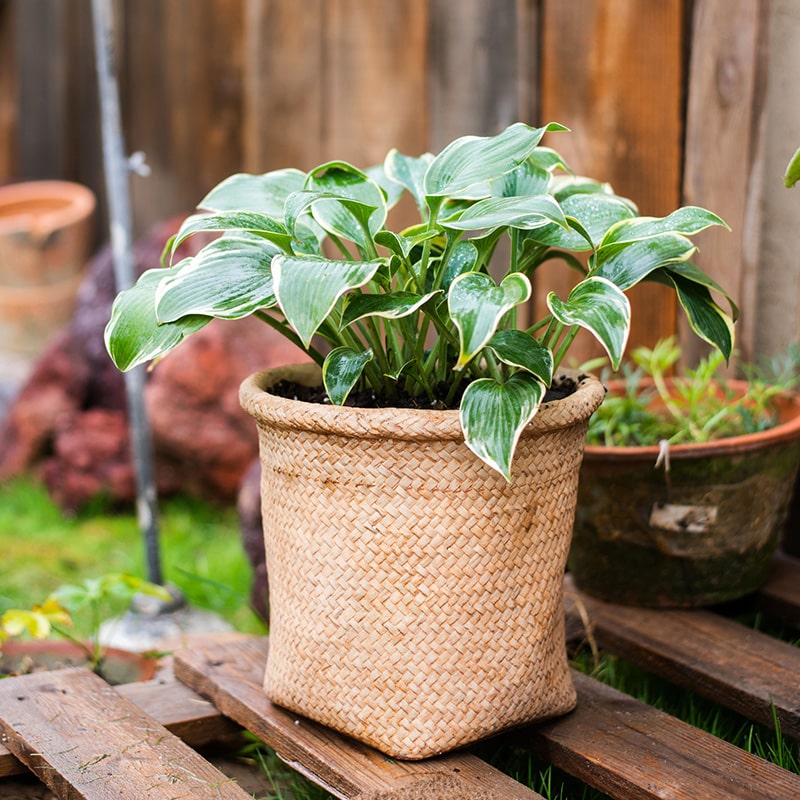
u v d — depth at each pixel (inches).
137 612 95.6
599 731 62.3
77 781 59.1
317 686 60.8
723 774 57.5
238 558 109.9
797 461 75.7
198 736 69.4
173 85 155.1
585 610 75.8
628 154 92.4
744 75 84.1
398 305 53.7
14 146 204.5
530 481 58.1
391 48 117.1
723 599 75.6
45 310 166.6
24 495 132.9
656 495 72.4
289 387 66.7
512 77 102.8
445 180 57.3
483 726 59.4
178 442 126.1
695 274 64.9
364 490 57.1
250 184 67.7
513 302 50.9
